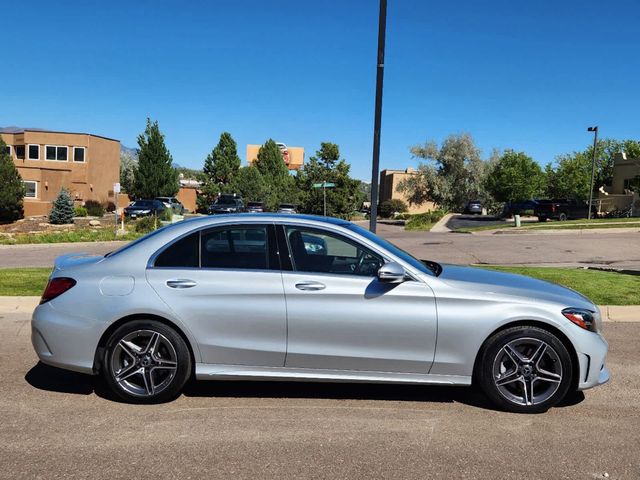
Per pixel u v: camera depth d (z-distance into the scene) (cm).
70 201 3450
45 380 526
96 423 427
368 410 460
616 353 635
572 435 415
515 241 2081
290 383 525
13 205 3478
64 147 4784
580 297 485
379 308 452
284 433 412
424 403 478
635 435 416
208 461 366
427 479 346
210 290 458
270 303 456
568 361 451
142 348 465
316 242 476
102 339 464
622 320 800
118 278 464
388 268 441
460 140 5444
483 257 1619
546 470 360
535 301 454
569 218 3738
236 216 489
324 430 418
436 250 1806
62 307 465
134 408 459
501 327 455
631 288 935
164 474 348
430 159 5556
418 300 454
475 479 347
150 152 4875
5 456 371
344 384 526
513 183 4891
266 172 6150
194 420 434
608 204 4303
